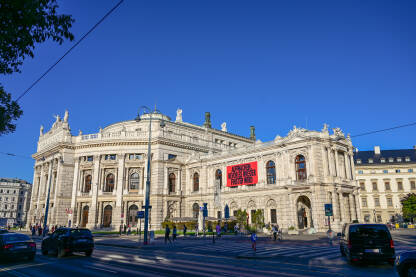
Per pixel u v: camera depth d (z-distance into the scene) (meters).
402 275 12.75
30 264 18.16
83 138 69.75
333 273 14.72
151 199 64.12
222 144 77.62
